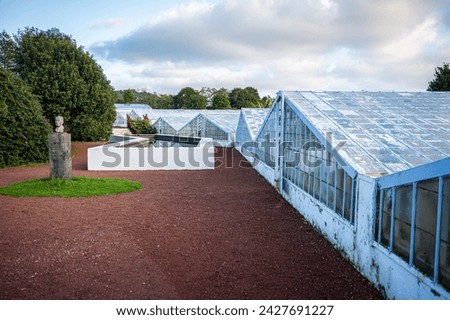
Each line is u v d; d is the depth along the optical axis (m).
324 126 10.21
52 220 10.34
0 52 30.73
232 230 9.83
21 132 21.56
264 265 7.55
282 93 13.82
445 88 31.20
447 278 4.86
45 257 7.75
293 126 12.82
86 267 7.29
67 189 13.96
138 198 13.38
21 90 22.42
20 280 6.66
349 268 7.54
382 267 6.45
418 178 5.43
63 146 14.72
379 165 7.83
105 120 32.53
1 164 20.89
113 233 9.38
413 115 11.36
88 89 30.62
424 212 5.38
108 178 16.61
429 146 9.05
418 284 5.43
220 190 15.18
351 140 9.26
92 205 12.12
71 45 30.70
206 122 38.12
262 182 17.25
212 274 7.07
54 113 28.91
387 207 6.39
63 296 6.11
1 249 8.13
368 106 12.16
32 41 29.48
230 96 87.44
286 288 6.55
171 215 11.17
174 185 16.14
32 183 14.59
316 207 10.10
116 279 6.79
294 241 9.08
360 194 7.31
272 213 11.70
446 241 4.89
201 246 8.58
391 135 9.69
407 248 5.79
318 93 13.58
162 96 115.38
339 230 8.41
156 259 7.77
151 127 45.72
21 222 10.08
